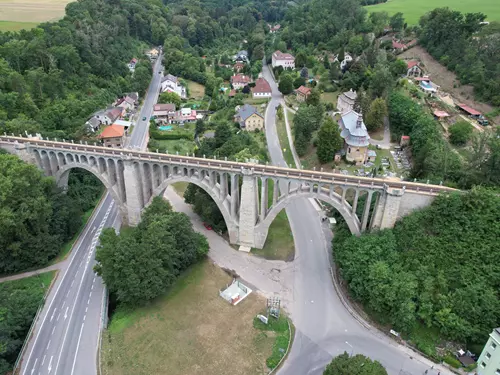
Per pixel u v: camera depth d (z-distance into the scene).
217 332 61.97
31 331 61.94
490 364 50.69
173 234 72.44
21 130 98.81
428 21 148.12
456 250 62.91
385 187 68.31
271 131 130.50
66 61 136.88
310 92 139.12
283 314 65.31
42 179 82.69
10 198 73.88
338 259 72.12
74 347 59.91
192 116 151.00
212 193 81.88
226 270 76.06
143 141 131.75
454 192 67.00
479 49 118.62
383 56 142.75
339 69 155.88
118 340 60.94
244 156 90.88
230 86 185.88
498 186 69.94
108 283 66.06
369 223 76.00
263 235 80.62
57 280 74.56
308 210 94.81
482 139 73.19
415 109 104.50
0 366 54.16
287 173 73.69
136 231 73.81
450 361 54.84
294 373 55.03
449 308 57.81
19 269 76.44
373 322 63.53
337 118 125.62
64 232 84.56
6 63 119.00
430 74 130.00
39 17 171.38
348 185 70.25
